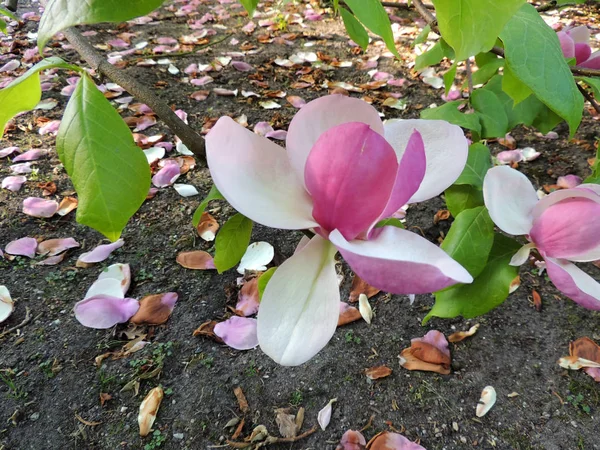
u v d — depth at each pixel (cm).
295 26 231
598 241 35
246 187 26
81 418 79
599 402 83
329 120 28
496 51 54
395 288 22
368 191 25
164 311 95
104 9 22
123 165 27
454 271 22
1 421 78
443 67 189
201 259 106
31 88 32
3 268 103
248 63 195
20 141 142
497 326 96
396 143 30
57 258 105
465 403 83
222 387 84
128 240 113
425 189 29
